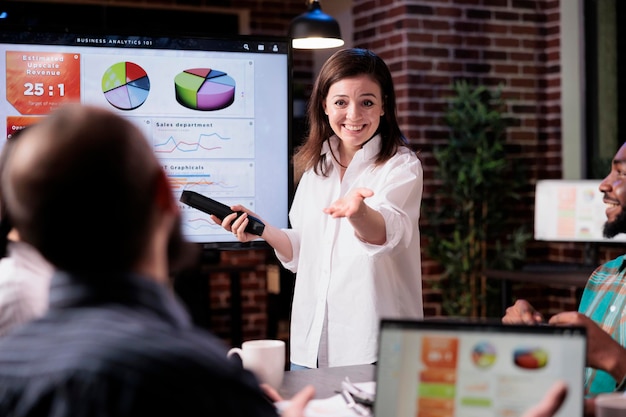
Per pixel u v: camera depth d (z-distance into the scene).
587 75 5.54
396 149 2.30
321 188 2.34
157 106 2.31
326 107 2.31
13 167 0.83
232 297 5.65
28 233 0.83
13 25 2.20
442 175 5.17
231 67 2.35
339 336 2.22
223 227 2.24
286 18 6.86
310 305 2.29
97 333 0.78
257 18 6.77
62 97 2.25
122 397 0.75
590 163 5.57
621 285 1.85
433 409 1.18
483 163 5.12
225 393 0.79
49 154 0.81
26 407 0.76
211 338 0.88
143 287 0.83
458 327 1.19
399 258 2.22
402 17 5.32
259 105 2.38
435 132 5.36
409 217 2.17
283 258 2.37
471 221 5.20
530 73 5.67
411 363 1.19
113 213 0.81
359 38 5.77
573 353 1.16
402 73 5.34
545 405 1.10
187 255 0.95
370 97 2.23
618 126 5.41
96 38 2.26
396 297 2.22
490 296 5.28
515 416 1.16
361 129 2.24
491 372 1.17
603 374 1.79
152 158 0.85
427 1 5.34
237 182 2.38
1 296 1.39
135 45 2.29
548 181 4.89
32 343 0.80
